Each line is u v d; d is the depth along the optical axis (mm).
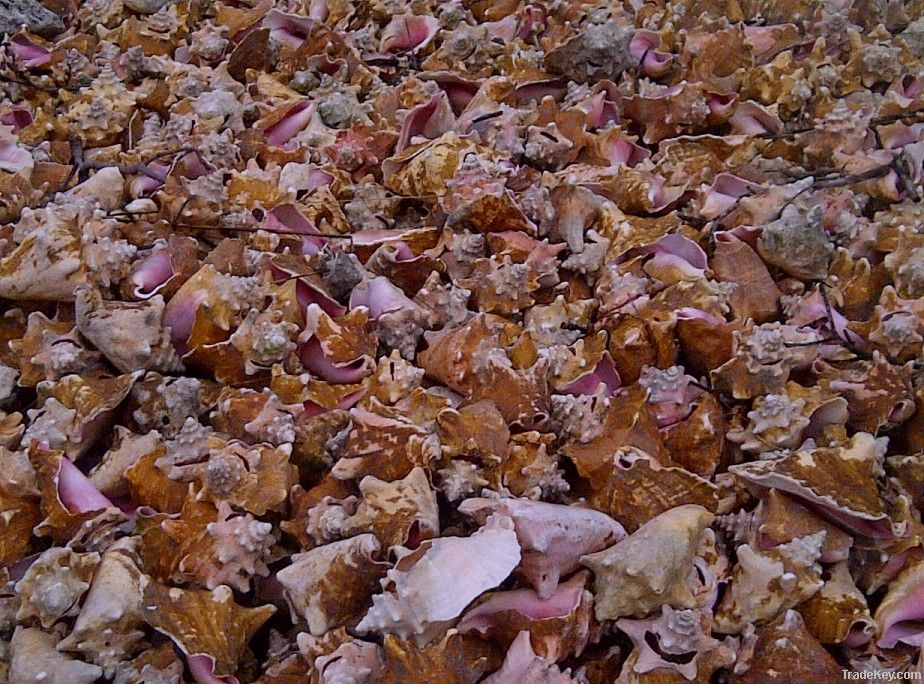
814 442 1358
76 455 1352
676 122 1950
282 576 1166
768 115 1929
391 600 1090
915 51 2240
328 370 1478
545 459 1310
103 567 1172
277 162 1865
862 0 2328
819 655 1136
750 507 1320
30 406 1462
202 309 1425
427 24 2264
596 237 1682
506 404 1383
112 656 1122
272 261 1554
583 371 1447
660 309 1511
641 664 1126
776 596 1173
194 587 1194
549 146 1831
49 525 1248
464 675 1081
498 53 2180
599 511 1256
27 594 1147
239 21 2234
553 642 1110
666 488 1265
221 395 1420
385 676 1064
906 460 1346
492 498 1235
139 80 2082
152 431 1348
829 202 1718
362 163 1903
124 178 1770
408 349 1514
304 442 1356
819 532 1221
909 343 1461
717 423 1392
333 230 1727
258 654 1219
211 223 1667
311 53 2170
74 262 1446
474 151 1758
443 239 1664
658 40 2148
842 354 1503
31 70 2082
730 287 1551
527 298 1582
